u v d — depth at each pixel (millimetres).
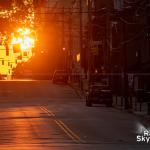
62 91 169500
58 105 119438
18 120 78562
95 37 182375
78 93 162000
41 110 101625
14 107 111875
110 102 115625
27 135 58594
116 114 93312
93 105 121625
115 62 163375
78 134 59938
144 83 133250
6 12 61406
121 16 138000
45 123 73750
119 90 157000
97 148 45156
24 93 162625
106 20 164250
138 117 86625
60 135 58750
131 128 67438
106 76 165625
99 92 115375
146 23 127938
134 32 142000
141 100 102250
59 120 78875
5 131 63062
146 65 133875
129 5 138000
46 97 151250
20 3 61375
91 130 64562
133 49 146250
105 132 62250
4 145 48469
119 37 156875
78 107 112938
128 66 142875
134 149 44281
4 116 86500
